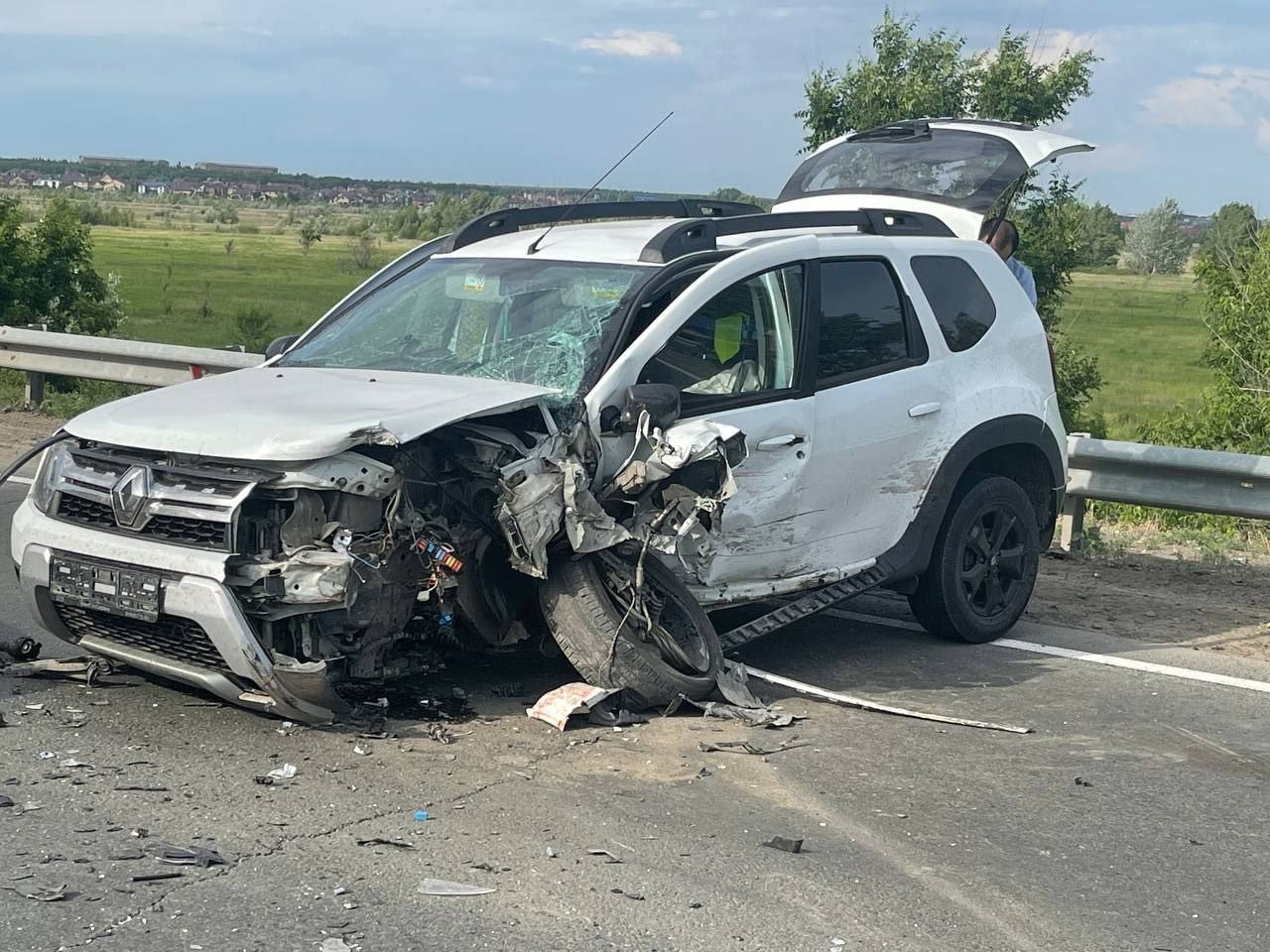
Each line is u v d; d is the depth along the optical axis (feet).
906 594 22.81
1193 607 26.50
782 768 16.62
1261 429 74.18
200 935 11.82
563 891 13.01
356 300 22.00
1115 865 14.24
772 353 19.85
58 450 17.78
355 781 15.49
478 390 17.70
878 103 64.44
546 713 17.56
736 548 19.45
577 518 16.92
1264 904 13.42
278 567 15.85
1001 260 24.06
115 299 87.61
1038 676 21.26
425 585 17.08
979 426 22.30
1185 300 264.93
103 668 18.71
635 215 23.99
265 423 16.37
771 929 12.41
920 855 14.24
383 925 12.16
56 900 12.34
